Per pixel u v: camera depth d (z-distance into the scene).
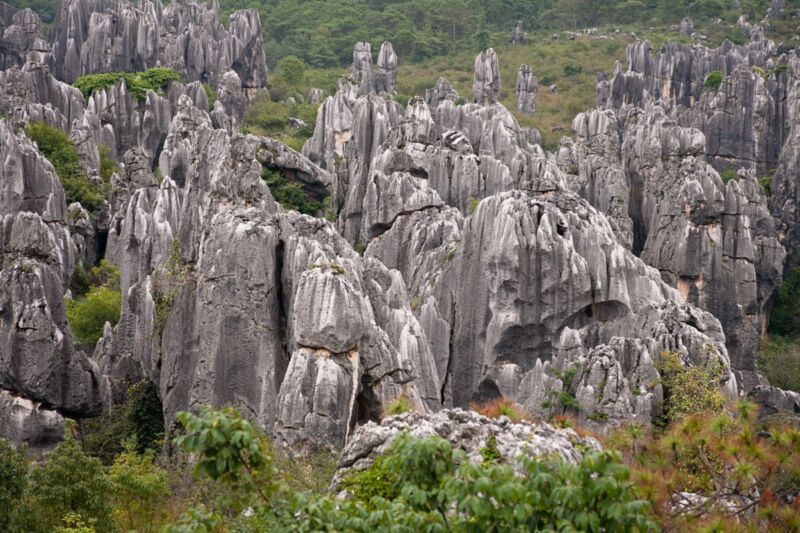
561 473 30.02
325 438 63.28
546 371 72.56
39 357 67.88
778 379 113.62
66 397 69.25
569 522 29.67
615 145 130.62
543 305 80.88
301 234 73.88
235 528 37.47
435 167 106.94
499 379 80.56
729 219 117.38
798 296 131.12
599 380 66.19
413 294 90.19
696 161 121.31
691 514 36.50
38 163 101.75
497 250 81.56
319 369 64.31
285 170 121.38
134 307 84.12
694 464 41.09
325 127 138.25
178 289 74.25
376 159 108.38
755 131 152.75
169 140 125.31
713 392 65.50
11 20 185.62
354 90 143.00
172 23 185.50
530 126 188.75
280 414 63.84
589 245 81.94
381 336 67.44
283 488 33.41
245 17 182.50
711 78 170.62
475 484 29.70
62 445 50.09
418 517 30.17
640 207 127.94
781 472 38.22
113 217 112.94
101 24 168.75
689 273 115.00
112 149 137.88
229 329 70.31
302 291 66.12
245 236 71.00
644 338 71.31
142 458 64.44
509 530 29.70
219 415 32.03
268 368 69.75
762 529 36.78
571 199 85.00
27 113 127.94
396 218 101.62
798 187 139.25
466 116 119.75
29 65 139.75
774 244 126.00
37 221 71.50
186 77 171.00
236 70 178.38
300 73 191.88
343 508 31.95
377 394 66.44
